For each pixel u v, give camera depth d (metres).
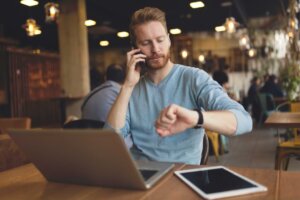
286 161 2.95
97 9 8.44
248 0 9.76
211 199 0.81
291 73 4.17
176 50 13.58
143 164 1.13
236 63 13.42
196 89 1.38
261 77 12.38
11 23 10.05
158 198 0.84
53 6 6.02
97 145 0.84
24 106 10.91
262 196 0.82
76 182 0.99
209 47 13.77
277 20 11.69
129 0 7.67
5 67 10.66
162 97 1.43
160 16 1.36
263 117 7.48
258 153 5.14
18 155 1.88
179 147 1.37
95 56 15.31
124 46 14.75
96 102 2.74
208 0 8.05
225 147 5.29
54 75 12.70
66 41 6.84
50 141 0.91
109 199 0.86
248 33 12.56
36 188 0.98
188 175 1.00
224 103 1.22
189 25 11.69
